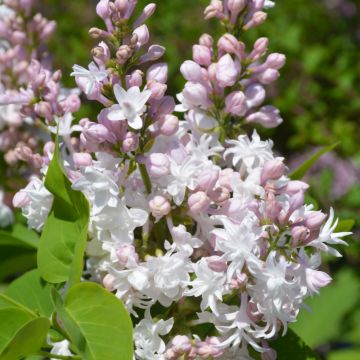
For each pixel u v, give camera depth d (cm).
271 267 40
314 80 101
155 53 43
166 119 43
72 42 89
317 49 96
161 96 42
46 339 45
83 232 41
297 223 41
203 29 94
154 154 42
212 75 46
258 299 42
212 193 42
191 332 45
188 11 96
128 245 42
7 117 59
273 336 44
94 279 46
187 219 44
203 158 44
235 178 44
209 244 44
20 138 60
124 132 42
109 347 41
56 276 45
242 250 40
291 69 96
